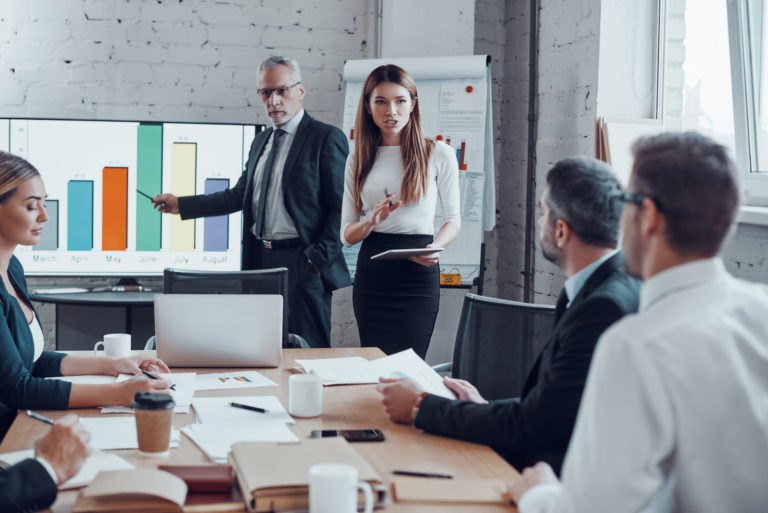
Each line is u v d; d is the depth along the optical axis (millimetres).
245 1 4395
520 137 4480
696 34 3271
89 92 4281
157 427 1516
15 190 2117
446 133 4012
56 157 4027
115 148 4062
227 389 2047
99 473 1293
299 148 3711
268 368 2289
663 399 979
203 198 4012
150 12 4305
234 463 1379
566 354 1565
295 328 3729
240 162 4148
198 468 1383
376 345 3326
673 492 1038
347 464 1344
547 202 1635
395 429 1748
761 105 2824
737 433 1002
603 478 988
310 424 1771
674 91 3467
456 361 2559
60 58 4242
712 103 3166
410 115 3182
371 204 3281
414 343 3301
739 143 2908
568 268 1656
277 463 1331
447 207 3295
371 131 3234
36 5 4203
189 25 4348
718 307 1037
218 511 1259
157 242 4137
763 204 2820
